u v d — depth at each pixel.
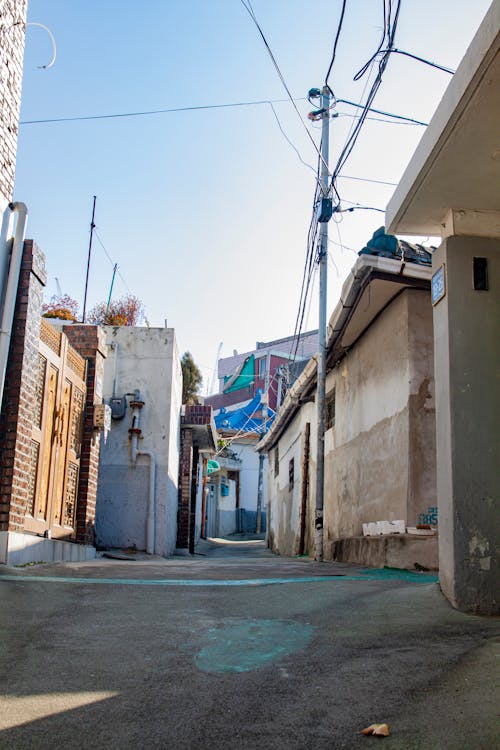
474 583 4.73
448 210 5.43
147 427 13.56
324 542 12.53
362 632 4.14
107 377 13.70
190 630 4.18
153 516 13.14
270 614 4.67
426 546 7.72
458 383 5.05
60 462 8.64
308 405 16.06
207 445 19.75
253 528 40.56
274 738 2.61
